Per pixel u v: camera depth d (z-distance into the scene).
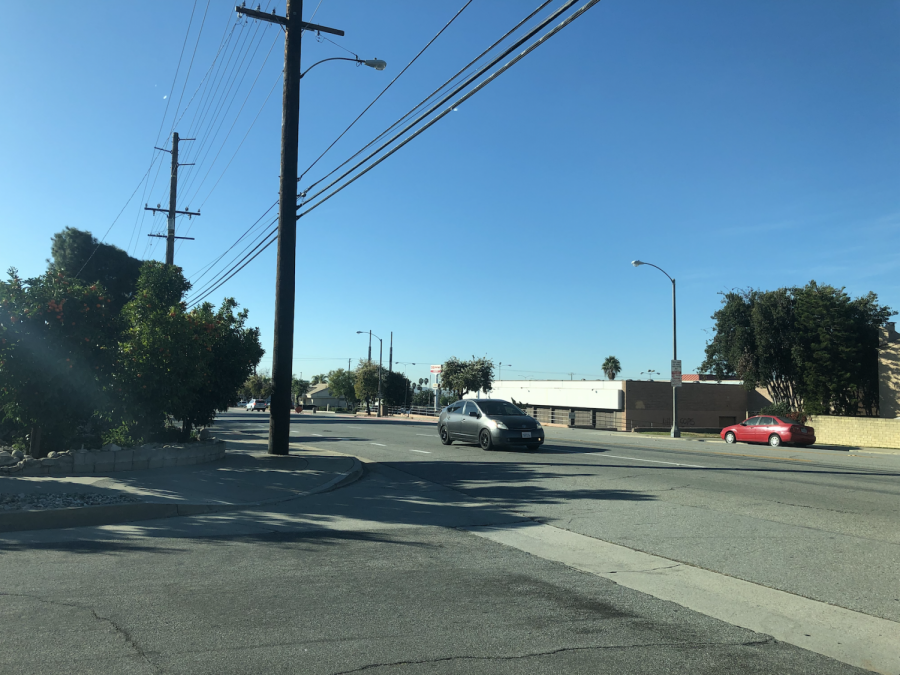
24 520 7.96
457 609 5.24
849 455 24.47
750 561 6.85
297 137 16.22
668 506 9.96
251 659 4.15
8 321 10.97
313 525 8.58
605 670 4.12
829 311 42.75
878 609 5.40
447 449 19.91
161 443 14.24
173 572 6.16
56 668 3.97
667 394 56.22
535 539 7.89
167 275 15.84
